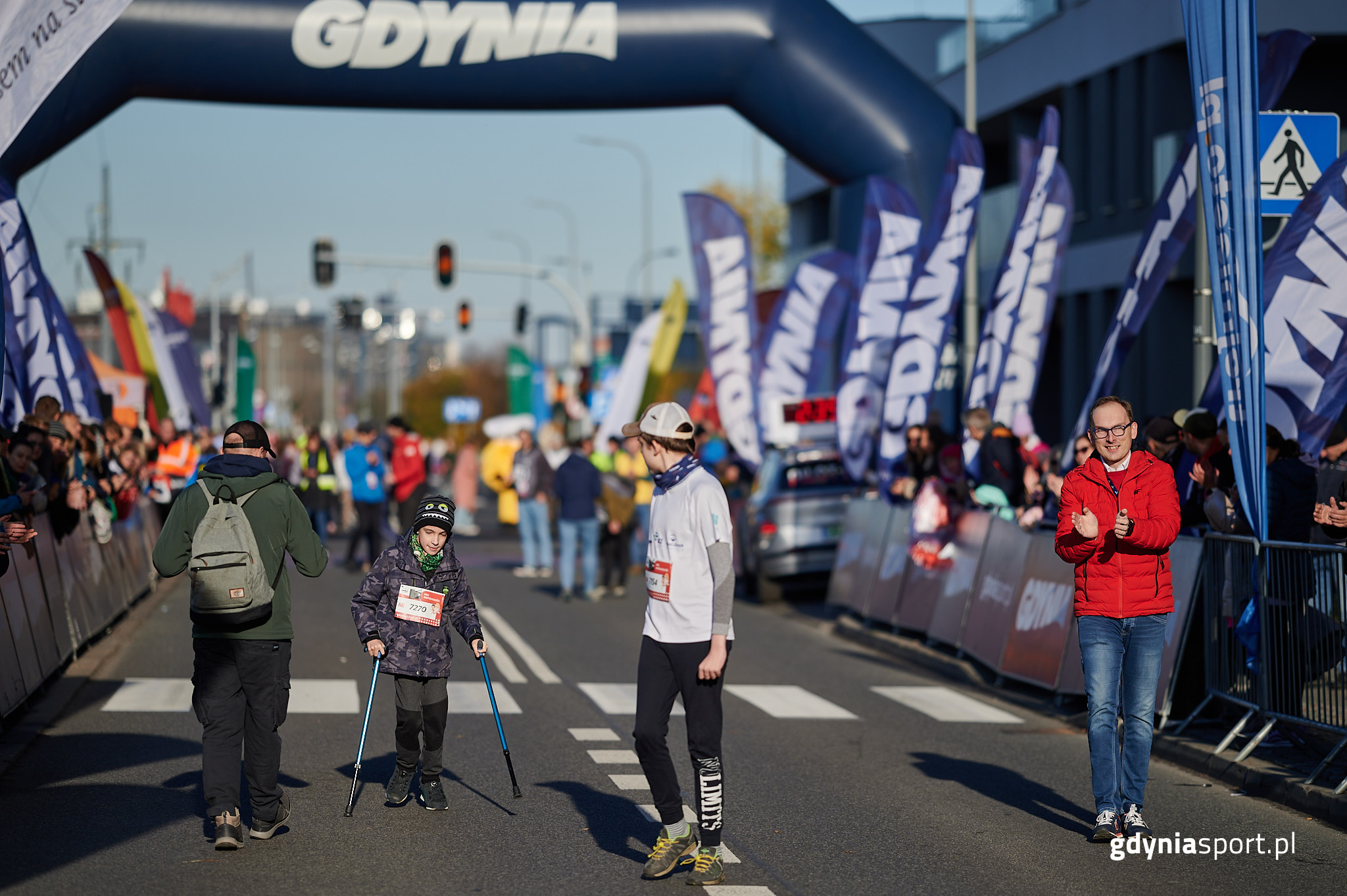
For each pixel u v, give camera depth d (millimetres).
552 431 23047
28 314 15258
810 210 49344
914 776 8812
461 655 14078
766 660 14188
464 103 19547
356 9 18750
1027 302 16188
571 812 7699
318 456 27297
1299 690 8414
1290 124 10672
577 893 6184
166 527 6855
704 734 6402
